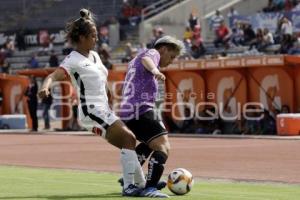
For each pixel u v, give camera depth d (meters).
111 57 91.25
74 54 20.81
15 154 44.38
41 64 98.00
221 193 22.48
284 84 60.72
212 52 82.94
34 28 106.81
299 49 72.69
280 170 32.25
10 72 98.94
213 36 89.81
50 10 109.00
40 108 87.88
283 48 73.88
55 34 102.62
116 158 40.19
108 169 33.62
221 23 85.31
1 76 79.88
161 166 20.98
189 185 21.50
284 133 58.81
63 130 74.94
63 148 49.28
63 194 21.94
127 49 85.50
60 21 106.94
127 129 20.91
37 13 109.69
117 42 95.88
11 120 78.94
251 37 80.44
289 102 60.62
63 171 32.25
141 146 22.56
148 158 22.61
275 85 61.25
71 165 36.06
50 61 88.56
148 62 21.03
